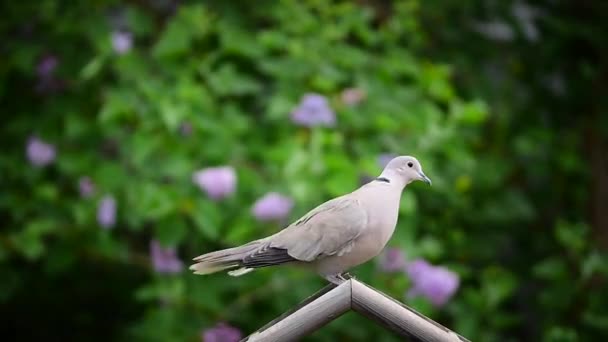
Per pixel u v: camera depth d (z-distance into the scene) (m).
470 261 10.04
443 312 9.23
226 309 8.54
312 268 5.03
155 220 8.38
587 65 10.50
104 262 9.43
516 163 10.52
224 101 9.23
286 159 8.36
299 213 8.02
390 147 8.71
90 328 10.61
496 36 10.86
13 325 10.64
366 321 8.77
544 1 10.77
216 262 4.80
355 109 8.89
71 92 9.12
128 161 8.69
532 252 10.76
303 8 9.56
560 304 9.45
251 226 8.05
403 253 8.20
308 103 8.30
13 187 9.12
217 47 9.27
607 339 9.55
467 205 9.56
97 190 8.52
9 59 9.25
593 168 10.68
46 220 8.77
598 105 10.59
